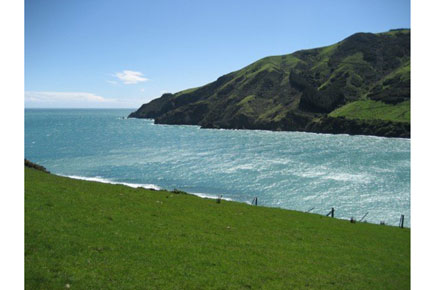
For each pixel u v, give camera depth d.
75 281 17.61
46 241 21.34
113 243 23.58
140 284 18.61
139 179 114.38
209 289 19.48
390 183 105.12
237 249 26.66
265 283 21.33
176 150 184.88
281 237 32.12
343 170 127.06
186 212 36.19
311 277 23.23
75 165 139.50
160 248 24.19
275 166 136.88
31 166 53.66
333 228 38.59
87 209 30.06
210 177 117.19
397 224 69.81
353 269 26.05
